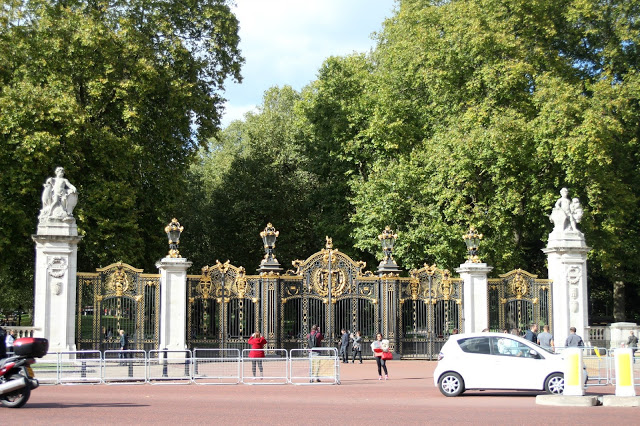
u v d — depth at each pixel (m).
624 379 21.78
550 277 36.91
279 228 56.91
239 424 16.36
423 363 35.44
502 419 17.56
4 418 16.91
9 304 58.88
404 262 46.44
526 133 43.88
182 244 54.84
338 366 27.42
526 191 46.50
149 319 33.47
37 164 39.31
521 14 46.66
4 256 39.75
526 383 22.81
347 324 38.44
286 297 35.78
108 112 43.81
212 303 34.81
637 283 49.25
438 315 37.12
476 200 46.69
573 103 43.06
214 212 57.16
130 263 41.12
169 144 45.47
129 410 18.67
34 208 40.75
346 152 51.66
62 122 40.06
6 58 41.16
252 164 58.25
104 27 41.56
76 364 26.94
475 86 46.25
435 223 45.62
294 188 58.22
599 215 46.25
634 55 48.97
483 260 44.56
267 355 34.59
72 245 31.36
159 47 45.38
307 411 18.91
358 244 47.28
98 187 41.00
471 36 45.88
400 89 50.72
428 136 49.78
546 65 46.72
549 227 45.47
